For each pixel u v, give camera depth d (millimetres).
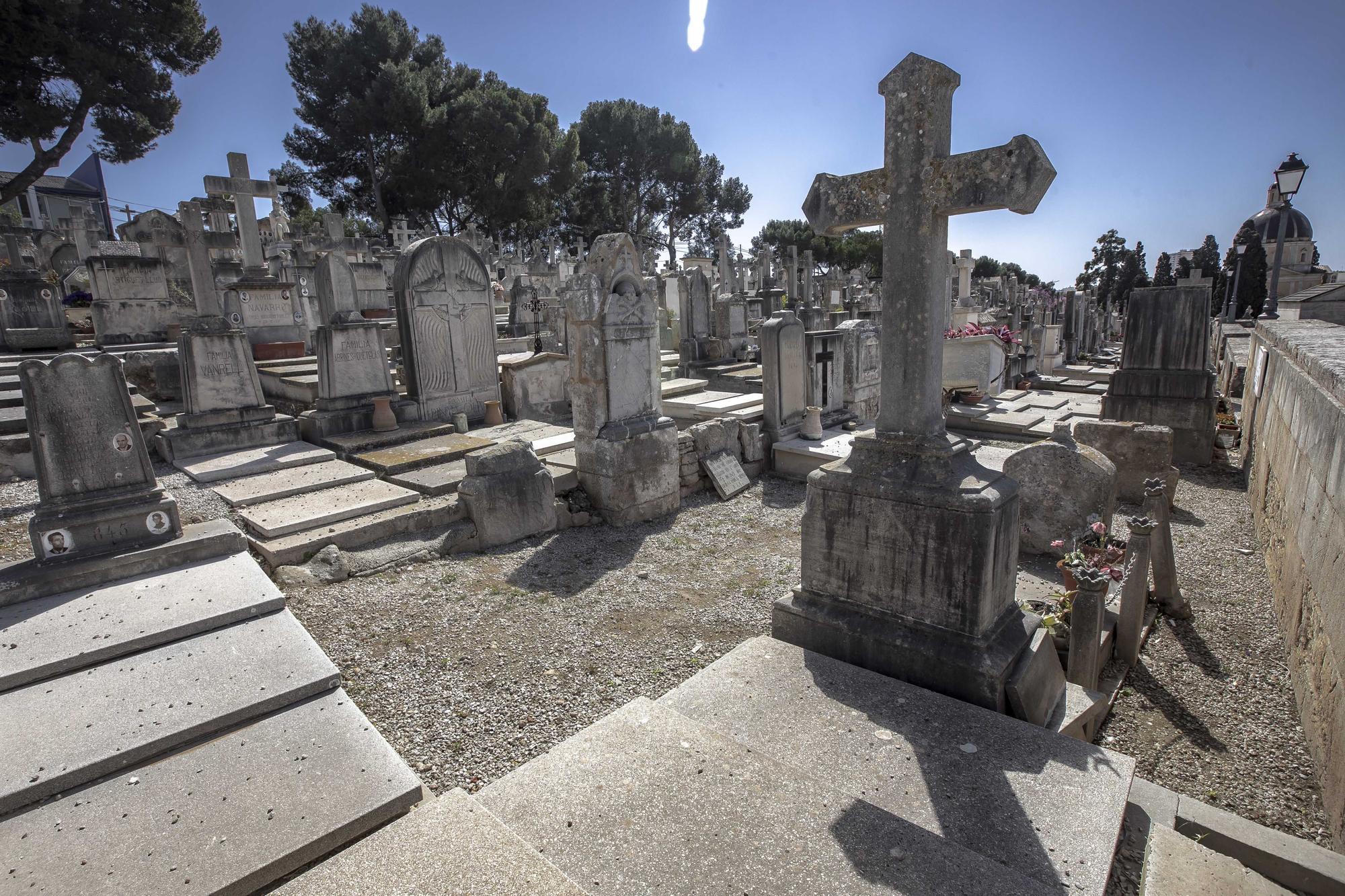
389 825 2283
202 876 2268
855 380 11094
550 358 10547
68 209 39000
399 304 8719
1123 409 9859
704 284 14828
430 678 3975
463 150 33719
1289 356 6457
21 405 7594
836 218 3656
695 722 3000
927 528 3314
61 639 3533
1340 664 3418
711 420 8805
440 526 5961
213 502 5996
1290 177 14031
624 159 46750
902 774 2732
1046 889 2084
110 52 18844
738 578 5652
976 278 66125
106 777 2752
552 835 2338
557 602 5062
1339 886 2570
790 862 2203
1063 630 4152
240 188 12711
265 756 2898
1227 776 3592
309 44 32094
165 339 11695
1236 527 7141
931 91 3211
